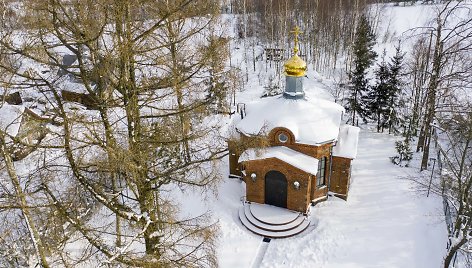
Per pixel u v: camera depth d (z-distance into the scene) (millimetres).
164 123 11734
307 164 20391
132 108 10547
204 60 12938
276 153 20609
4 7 10453
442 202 21969
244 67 47625
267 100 23688
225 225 20984
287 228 20469
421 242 19547
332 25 48125
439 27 24297
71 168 10438
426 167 25219
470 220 15867
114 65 10219
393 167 25969
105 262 10023
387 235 20016
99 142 9914
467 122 21203
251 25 54000
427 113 26875
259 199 22109
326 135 20875
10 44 9695
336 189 22828
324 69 47562
